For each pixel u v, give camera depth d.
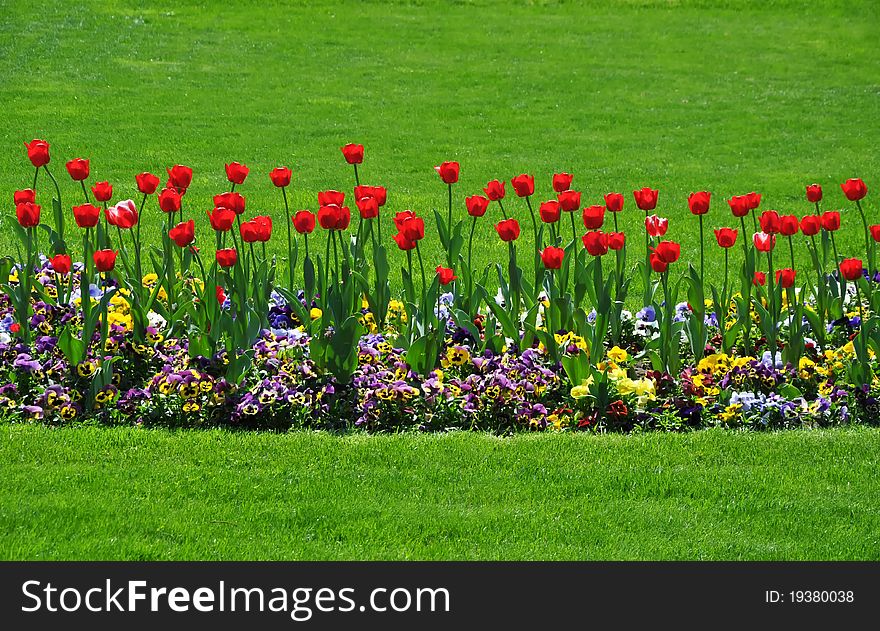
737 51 27.84
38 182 15.09
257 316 7.43
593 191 15.63
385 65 25.12
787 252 12.32
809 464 6.62
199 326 7.82
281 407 7.08
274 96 21.94
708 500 6.16
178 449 6.59
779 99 22.75
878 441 6.93
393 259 11.72
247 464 6.45
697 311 7.91
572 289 8.91
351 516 5.88
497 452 6.68
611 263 11.72
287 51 26.22
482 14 31.31
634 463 6.58
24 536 5.52
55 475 6.19
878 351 7.61
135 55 25.14
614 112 21.31
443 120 20.38
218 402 7.08
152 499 5.99
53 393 7.04
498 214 13.96
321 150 17.81
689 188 15.81
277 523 5.80
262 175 16.05
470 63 25.61
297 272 11.03
